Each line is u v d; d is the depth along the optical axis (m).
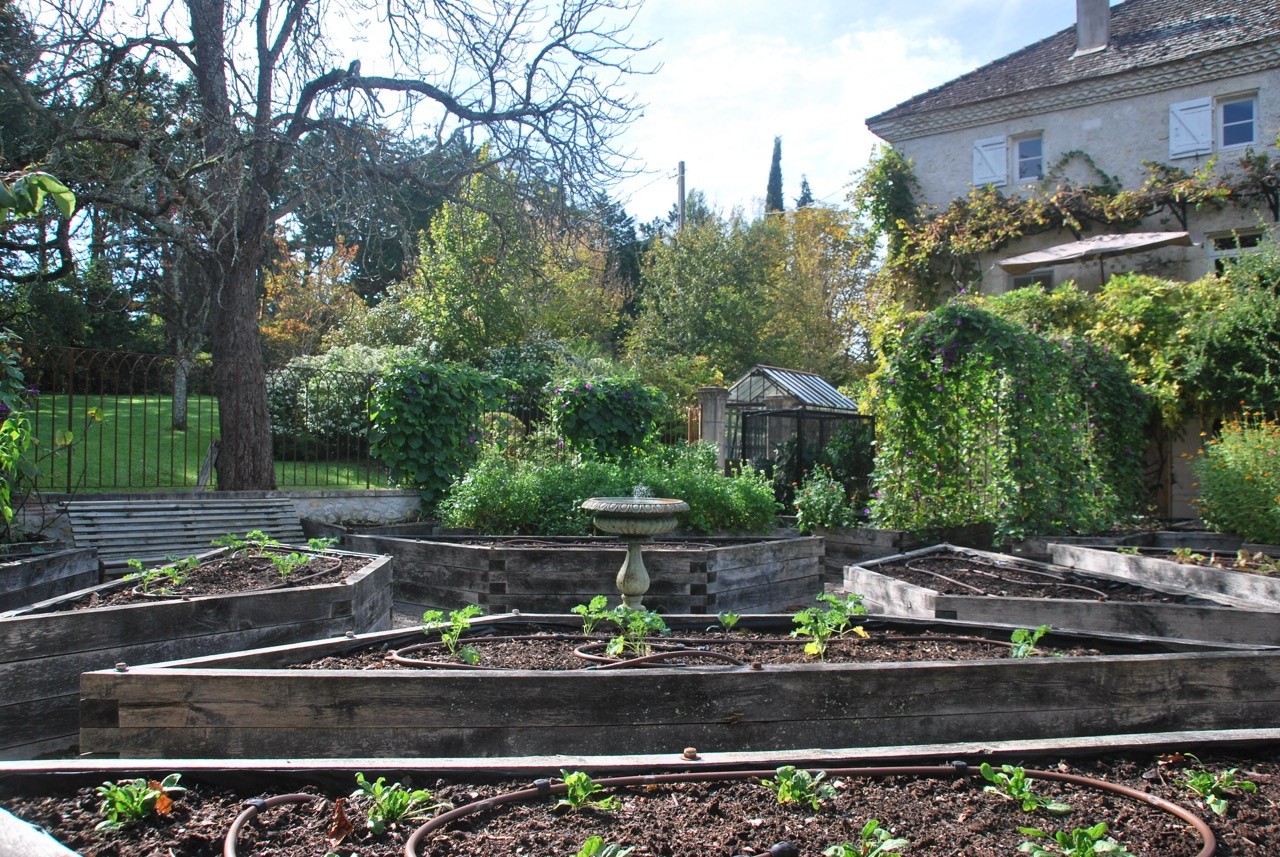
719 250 30.45
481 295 19.83
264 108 10.42
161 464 11.63
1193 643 4.03
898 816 2.23
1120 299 13.52
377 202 10.96
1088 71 17.33
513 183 11.77
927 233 18.17
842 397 18.02
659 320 30.19
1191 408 12.76
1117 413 11.86
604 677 3.20
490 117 11.39
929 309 18.30
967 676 3.36
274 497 9.59
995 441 9.64
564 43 11.35
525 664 3.79
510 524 9.28
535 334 21.62
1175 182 15.95
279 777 2.36
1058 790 2.43
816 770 2.48
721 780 2.42
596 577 6.93
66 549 6.76
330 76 10.65
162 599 4.75
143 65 10.12
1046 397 9.51
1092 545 8.52
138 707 3.16
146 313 17.14
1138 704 3.46
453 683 3.16
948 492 9.96
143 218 10.05
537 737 3.16
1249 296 12.15
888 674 3.32
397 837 2.11
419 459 10.53
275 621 4.93
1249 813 2.29
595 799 2.33
